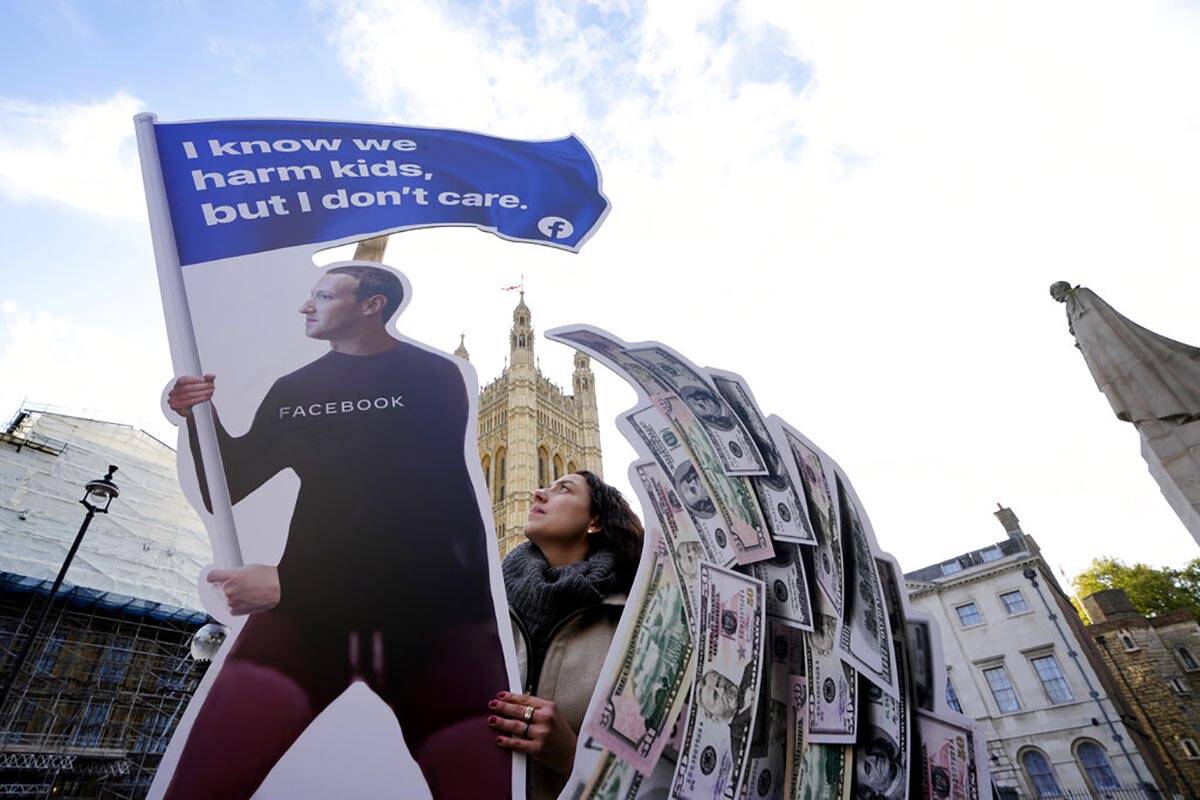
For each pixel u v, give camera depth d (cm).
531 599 643
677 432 768
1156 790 2527
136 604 3005
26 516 2986
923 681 714
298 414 687
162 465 3697
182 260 780
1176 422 538
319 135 980
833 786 613
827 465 848
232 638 555
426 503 639
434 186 973
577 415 6397
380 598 582
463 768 508
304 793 489
